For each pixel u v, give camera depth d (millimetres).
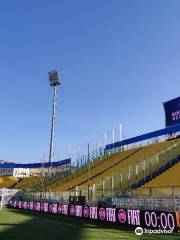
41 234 15805
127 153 57312
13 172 96312
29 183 75562
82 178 55438
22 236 14914
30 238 14289
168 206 25109
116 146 63438
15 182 83375
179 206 24203
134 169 44781
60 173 72750
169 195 28062
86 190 38531
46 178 73312
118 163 53250
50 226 19859
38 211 34281
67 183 56969
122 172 46000
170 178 35531
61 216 28344
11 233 15984
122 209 20188
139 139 57156
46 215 29422
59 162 76438
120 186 40969
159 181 36250
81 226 19984
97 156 67500
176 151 44031
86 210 25047
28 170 97312
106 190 36250
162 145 50188
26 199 45562
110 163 56312
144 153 51125
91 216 24156
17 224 20875
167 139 52219
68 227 19359
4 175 97438
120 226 19812
